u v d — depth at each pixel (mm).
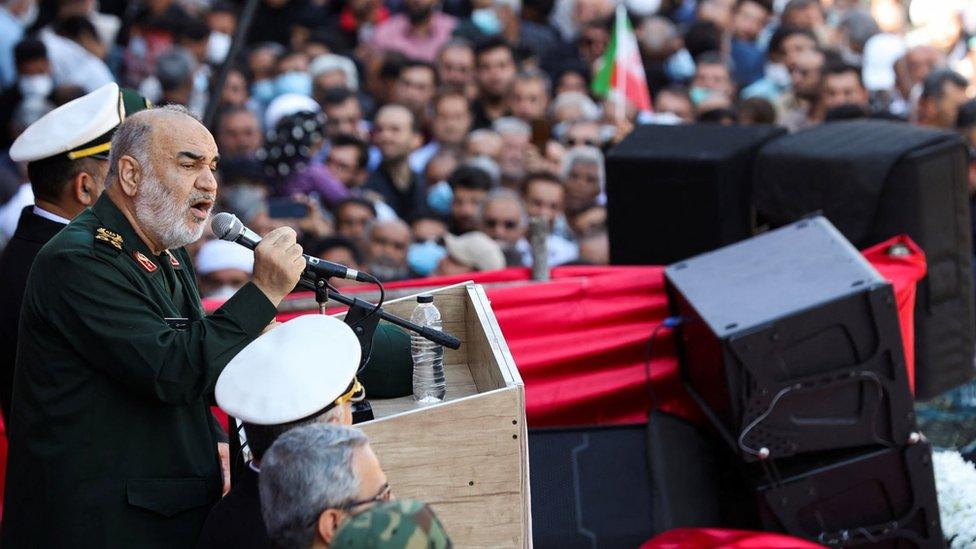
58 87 20750
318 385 7309
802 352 11062
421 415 7922
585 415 12680
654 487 11445
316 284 8562
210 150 8219
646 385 12641
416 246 19500
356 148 20375
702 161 14008
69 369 8062
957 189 13500
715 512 11711
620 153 14484
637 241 14578
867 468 11258
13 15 22922
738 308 11336
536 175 19875
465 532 8055
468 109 22250
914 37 27641
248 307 7980
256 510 7422
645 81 25281
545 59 26156
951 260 13469
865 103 24047
